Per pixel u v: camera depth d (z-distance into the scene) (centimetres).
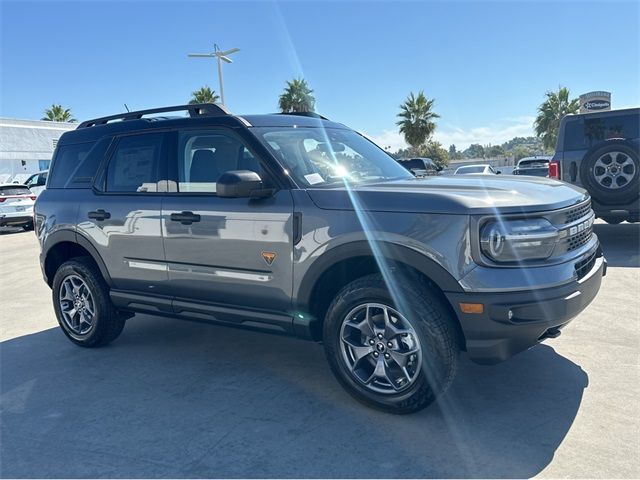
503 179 395
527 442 301
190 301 425
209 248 399
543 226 315
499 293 302
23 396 399
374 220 330
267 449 308
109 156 478
